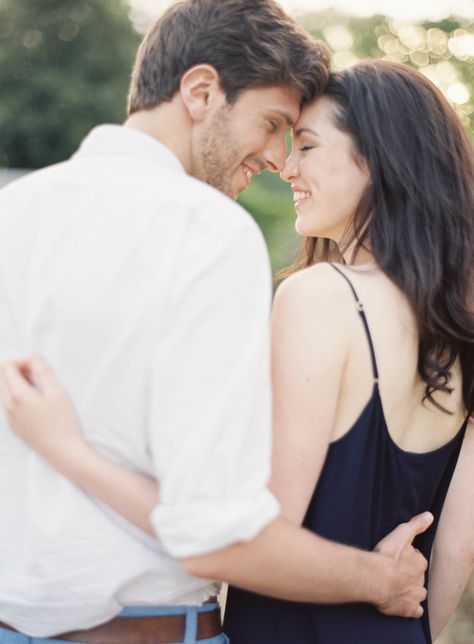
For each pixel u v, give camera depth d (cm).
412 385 207
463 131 221
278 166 213
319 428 194
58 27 2698
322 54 212
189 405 164
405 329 205
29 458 179
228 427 162
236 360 166
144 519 170
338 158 215
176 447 163
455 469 229
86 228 177
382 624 201
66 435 172
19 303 180
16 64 2666
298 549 171
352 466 199
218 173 206
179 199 176
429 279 206
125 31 2766
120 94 2684
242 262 170
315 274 201
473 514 230
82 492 175
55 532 174
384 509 206
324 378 194
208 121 202
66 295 173
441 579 233
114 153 192
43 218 182
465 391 219
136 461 174
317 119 216
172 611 183
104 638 180
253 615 204
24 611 180
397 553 203
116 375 171
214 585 191
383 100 213
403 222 210
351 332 198
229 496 160
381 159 211
